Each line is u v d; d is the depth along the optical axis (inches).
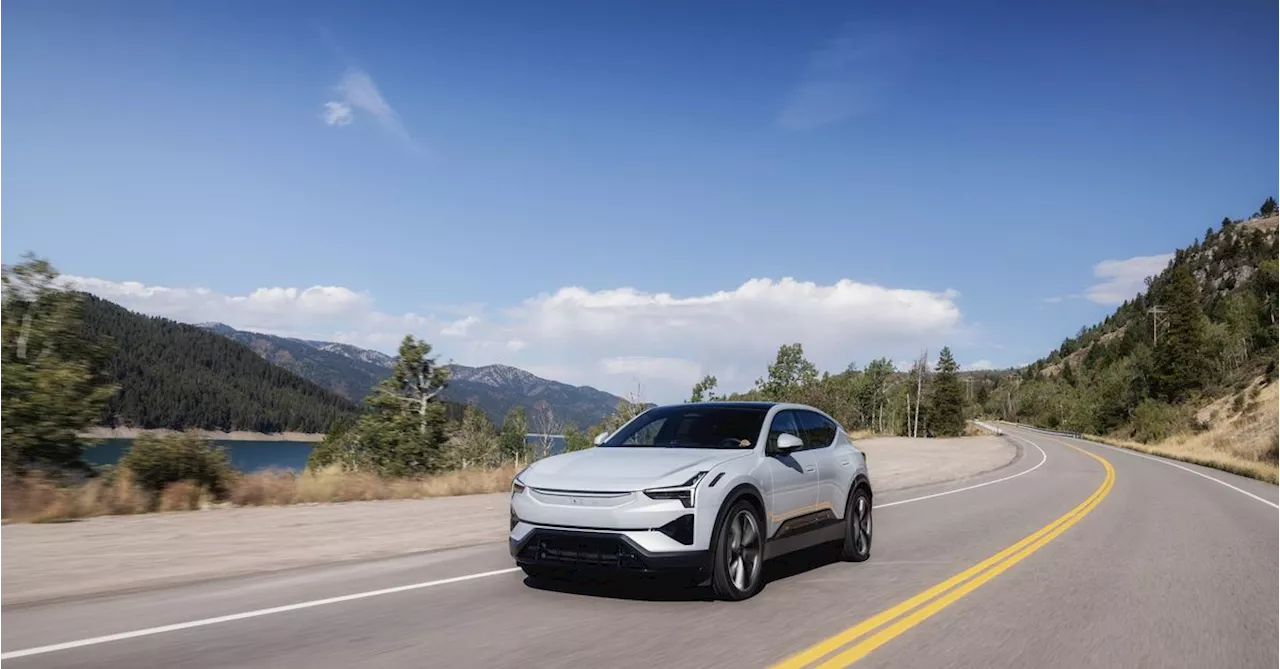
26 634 207.6
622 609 247.0
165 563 317.7
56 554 332.5
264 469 620.1
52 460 542.3
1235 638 235.8
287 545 368.5
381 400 932.0
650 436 309.4
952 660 203.3
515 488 265.1
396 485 647.1
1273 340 4045.3
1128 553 402.6
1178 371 4402.1
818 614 247.6
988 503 657.6
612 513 240.4
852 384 4490.7
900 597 278.7
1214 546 437.4
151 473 535.2
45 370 543.8
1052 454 1760.6
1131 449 2342.5
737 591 259.8
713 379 2129.7
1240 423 2664.9
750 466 275.9
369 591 268.7
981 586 304.7
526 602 254.2
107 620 224.2
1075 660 207.8
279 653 192.7
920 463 1314.0
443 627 221.0
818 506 319.9
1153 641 229.9
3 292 562.6
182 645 198.7
